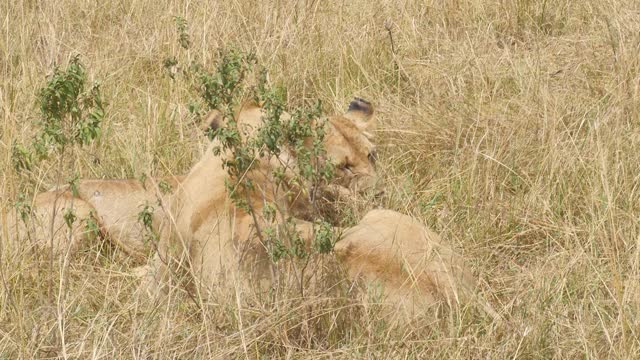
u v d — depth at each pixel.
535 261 10.16
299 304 8.53
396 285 8.43
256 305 8.64
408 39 15.11
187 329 8.54
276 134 8.56
